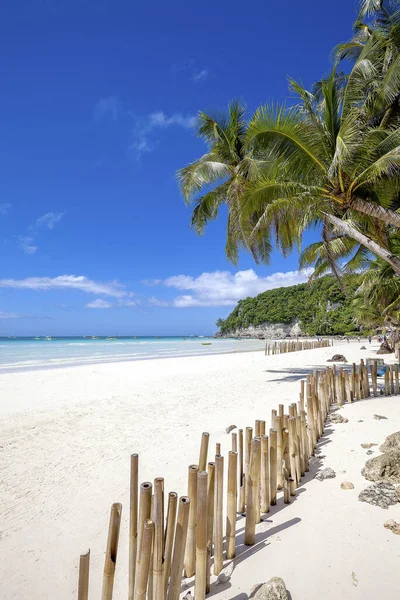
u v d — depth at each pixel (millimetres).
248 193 9797
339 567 2701
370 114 9766
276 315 118312
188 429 7223
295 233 11758
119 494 4457
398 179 8656
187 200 13867
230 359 26875
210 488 2811
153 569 2162
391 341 27344
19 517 3930
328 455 4957
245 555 2930
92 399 11016
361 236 8672
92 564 3113
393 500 3525
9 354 37500
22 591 2807
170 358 29984
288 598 2404
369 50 9609
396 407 7113
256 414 8195
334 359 22406
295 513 3508
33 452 6059
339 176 8289
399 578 2539
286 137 8594
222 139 14953
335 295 89688
